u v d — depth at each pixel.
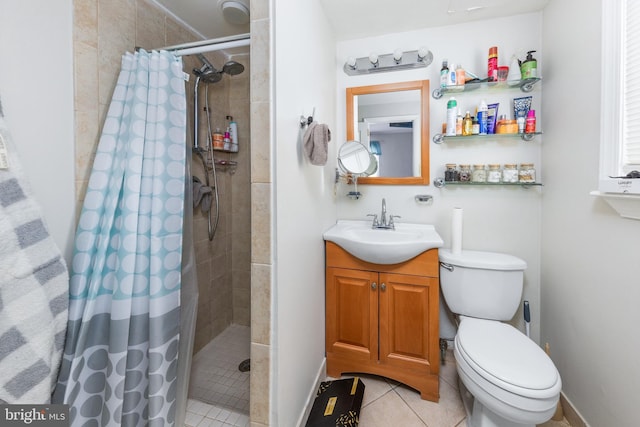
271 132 0.99
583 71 1.24
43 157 1.02
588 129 1.21
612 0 1.08
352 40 1.90
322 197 1.61
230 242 2.21
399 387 1.56
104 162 1.11
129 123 1.14
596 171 1.16
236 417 1.26
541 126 1.60
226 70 1.67
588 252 1.21
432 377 1.45
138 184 1.08
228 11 1.47
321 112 1.56
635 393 0.96
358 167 1.74
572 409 1.30
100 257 1.04
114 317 1.02
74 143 1.11
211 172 1.98
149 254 1.09
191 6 1.51
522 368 1.06
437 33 1.76
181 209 1.17
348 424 1.23
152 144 1.13
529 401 0.97
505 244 1.70
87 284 1.04
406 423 1.32
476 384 1.09
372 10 1.60
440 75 1.70
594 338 1.17
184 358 1.24
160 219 1.10
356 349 1.59
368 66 1.84
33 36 0.97
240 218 2.19
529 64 1.52
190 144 1.31
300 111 1.23
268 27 0.98
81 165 1.13
